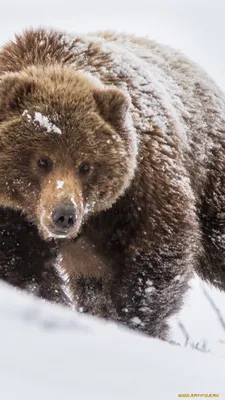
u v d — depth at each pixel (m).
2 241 11.21
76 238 11.88
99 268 12.50
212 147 14.09
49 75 11.12
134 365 5.59
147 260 11.73
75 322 6.09
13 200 10.73
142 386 5.26
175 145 12.10
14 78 10.67
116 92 10.88
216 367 6.19
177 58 14.60
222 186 14.10
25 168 10.52
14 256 11.31
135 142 11.05
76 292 13.62
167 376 5.58
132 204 11.45
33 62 11.70
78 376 5.11
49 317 5.97
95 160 10.59
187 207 11.91
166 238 11.64
